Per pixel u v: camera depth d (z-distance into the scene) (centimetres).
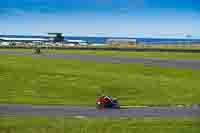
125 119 4719
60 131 3534
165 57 14200
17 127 3738
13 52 16562
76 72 10319
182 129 4038
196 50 16850
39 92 7975
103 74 10069
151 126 4134
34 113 5425
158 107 6544
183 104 6988
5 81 8906
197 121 4656
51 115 5216
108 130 3725
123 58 13712
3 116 4972
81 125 3891
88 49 19525
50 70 10575
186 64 11962
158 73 10394
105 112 5722
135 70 10788
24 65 11406
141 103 7056
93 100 7356
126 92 8200
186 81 9438
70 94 7862
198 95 7981
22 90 8081
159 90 8388
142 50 17912
